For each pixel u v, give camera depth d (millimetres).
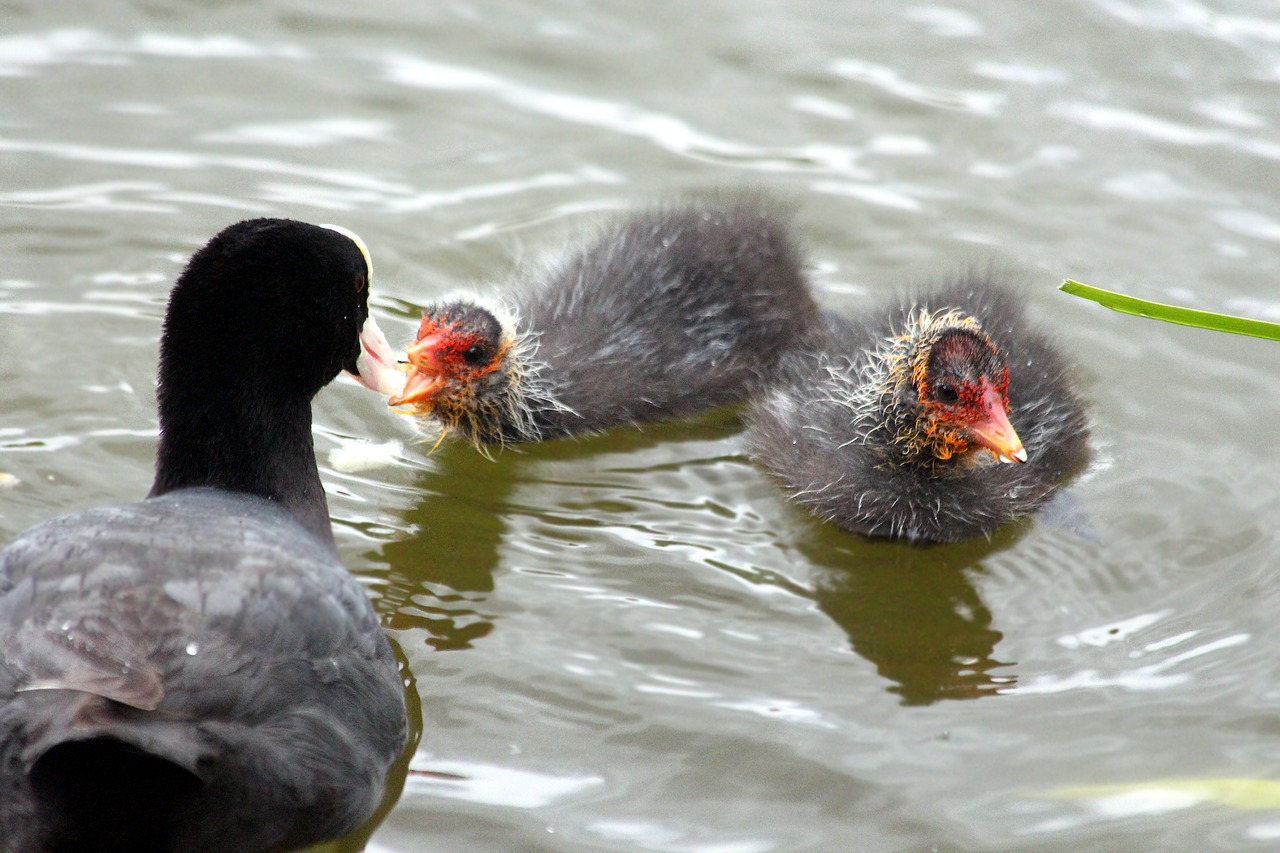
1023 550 11406
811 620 10633
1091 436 12398
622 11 17188
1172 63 16562
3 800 6973
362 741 8203
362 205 14547
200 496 9281
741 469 12477
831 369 12648
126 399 12188
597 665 9977
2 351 12492
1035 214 14734
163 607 7523
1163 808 8898
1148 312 9328
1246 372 13031
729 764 9172
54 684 7000
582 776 9031
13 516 10766
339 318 9875
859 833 8703
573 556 11188
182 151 14984
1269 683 9906
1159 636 10430
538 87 16234
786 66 16625
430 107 15875
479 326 12273
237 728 7320
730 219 13578
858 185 15070
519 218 14562
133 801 7020
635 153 15414
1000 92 16250
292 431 9781
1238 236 14430
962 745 9398
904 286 13867
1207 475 11961
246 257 9398
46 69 15875
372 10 17078
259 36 16625
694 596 10805
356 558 10992
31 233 13812
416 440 12555
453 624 10320
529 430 12664
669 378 12961
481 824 8609
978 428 11320
